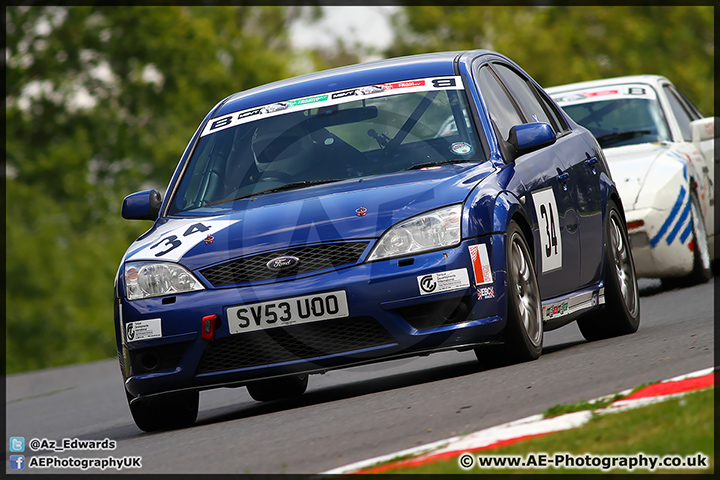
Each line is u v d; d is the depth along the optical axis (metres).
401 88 24.80
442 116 23.86
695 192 40.00
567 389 18.00
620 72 131.00
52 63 107.56
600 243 26.59
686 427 13.40
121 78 109.00
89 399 38.78
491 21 130.25
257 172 23.75
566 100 42.16
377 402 20.45
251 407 25.64
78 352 91.31
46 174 102.25
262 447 17.59
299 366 20.80
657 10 135.50
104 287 94.88
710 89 131.75
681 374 17.59
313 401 23.92
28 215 96.62
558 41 129.00
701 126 41.47
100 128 105.69
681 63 132.88
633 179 38.41
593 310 25.88
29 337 90.75
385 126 23.86
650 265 38.16
